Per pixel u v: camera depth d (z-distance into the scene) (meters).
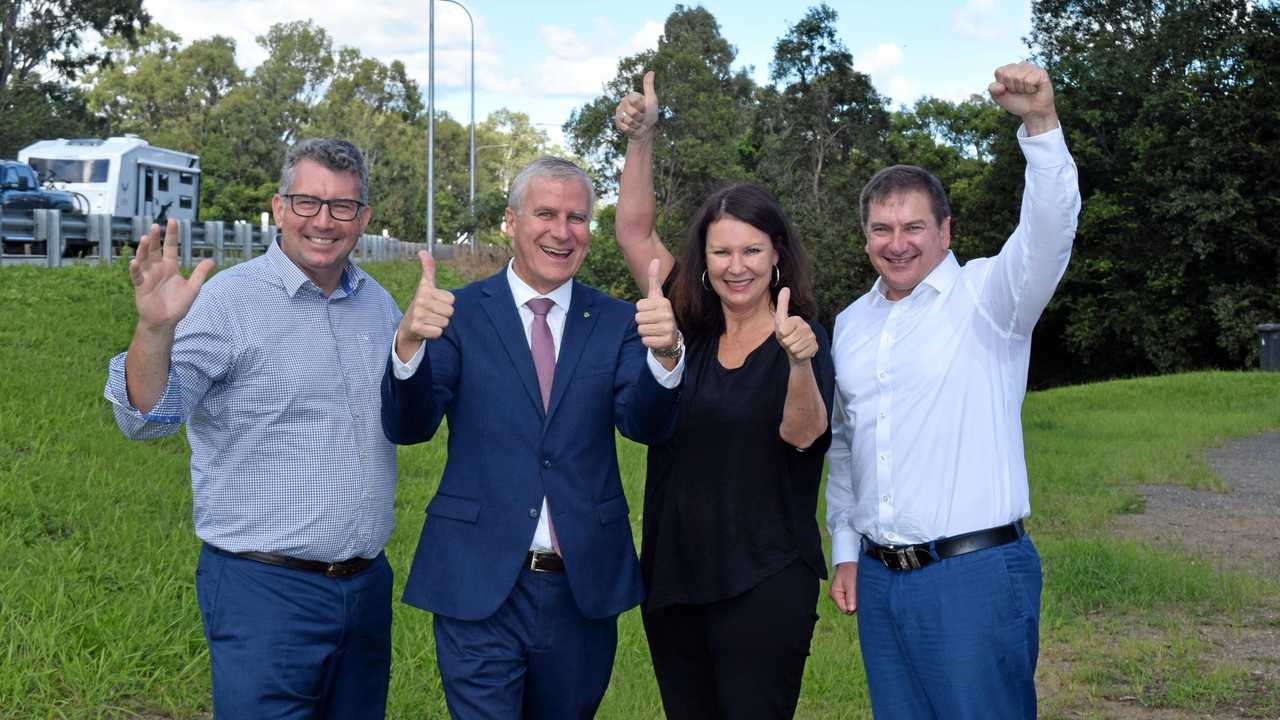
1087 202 38.12
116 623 5.11
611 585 3.46
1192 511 10.76
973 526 3.30
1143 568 7.96
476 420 3.40
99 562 5.95
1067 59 39.00
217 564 3.29
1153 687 5.79
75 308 14.06
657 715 5.16
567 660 3.45
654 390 3.27
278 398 3.28
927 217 3.39
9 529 6.39
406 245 40.03
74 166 25.69
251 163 84.69
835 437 3.82
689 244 3.76
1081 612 7.22
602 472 3.47
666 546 3.68
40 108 52.12
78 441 8.62
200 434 3.33
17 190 21.27
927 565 3.34
